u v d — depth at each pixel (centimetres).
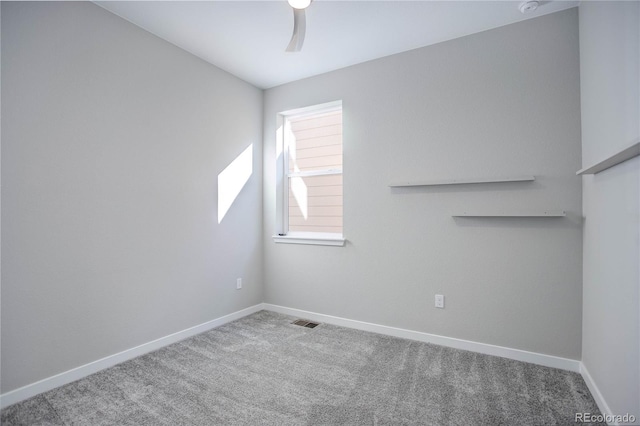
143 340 246
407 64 279
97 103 217
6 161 177
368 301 297
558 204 222
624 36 142
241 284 336
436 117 266
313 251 329
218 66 309
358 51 281
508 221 239
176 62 271
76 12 206
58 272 199
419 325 272
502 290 240
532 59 231
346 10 223
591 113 192
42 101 191
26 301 185
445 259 262
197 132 289
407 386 199
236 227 330
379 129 292
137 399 185
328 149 340
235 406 179
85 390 194
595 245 187
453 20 235
